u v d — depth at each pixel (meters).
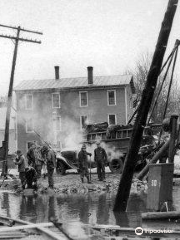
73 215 10.79
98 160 21.09
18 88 54.44
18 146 54.03
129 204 12.64
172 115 10.14
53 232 7.38
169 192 9.70
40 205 13.55
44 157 22.72
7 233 7.84
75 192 17.97
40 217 10.70
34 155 22.59
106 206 12.48
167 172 9.68
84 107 53.44
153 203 9.69
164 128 10.31
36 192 18.38
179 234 7.32
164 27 9.98
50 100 54.12
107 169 31.30
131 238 6.98
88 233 7.67
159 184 9.61
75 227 8.41
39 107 54.22
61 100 54.06
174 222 8.94
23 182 18.98
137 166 24.80
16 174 30.62
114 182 20.28
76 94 53.91
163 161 17.92
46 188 18.81
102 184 19.72
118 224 8.93
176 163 27.34
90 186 19.00
